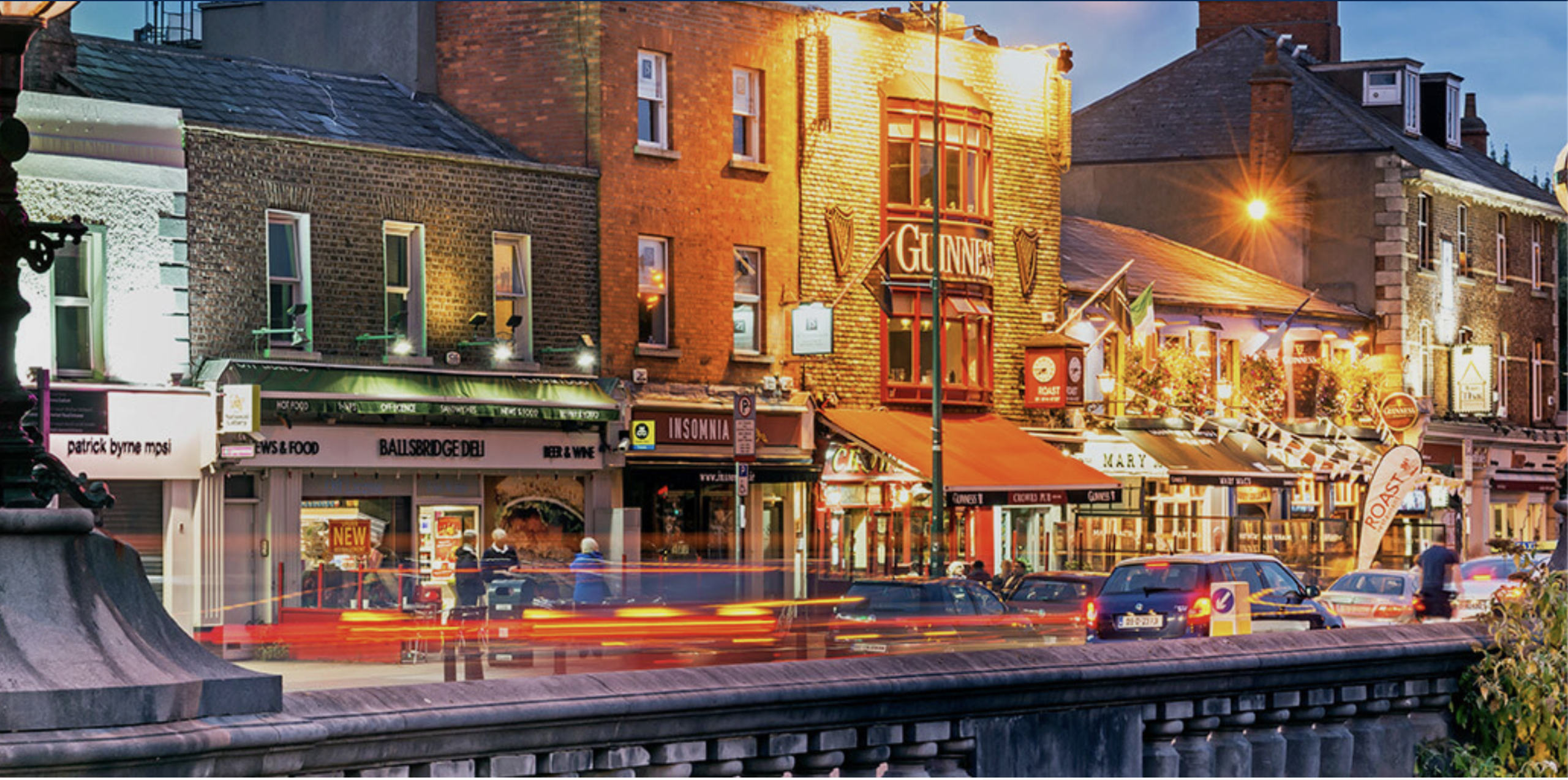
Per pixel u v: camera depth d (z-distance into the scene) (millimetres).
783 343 39750
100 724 6109
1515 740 11336
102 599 6488
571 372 35812
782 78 39938
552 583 32125
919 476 39375
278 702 6633
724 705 7895
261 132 31547
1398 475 40844
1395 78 60281
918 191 42062
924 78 42469
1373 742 11195
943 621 27438
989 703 9016
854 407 41188
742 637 31484
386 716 6848
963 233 43031
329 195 32406
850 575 40719
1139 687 9766
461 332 34250
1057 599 30219
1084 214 59281
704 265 38312
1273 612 26219
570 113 36531
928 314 42312
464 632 27812
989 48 44125
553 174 35719
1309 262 57031
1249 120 58312
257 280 31531
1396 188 56094
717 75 38625
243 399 30156
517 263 35344
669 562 37312
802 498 40375
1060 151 45469
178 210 30547
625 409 36094
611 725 7566
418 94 37250
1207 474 46500
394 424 32906
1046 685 9172
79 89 30531
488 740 7207
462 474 34281
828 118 40344
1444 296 58625
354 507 32688
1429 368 57594
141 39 44156
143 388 29844
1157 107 59750
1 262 6586
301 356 31719
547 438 35250
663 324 37844
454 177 34219
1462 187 58719
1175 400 47906
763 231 39438
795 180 40156
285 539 31578
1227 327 50844
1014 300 44656
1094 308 46781
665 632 30828
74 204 29359
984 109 43469
